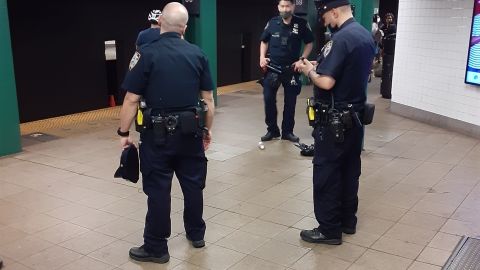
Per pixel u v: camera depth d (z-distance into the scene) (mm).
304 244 3316
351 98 3154
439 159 5238
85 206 3943
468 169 4898
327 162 3193
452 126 6543
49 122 6891
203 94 3115
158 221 2994
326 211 3258
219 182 4500
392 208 3920
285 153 5441
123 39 7969
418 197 4152
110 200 4074
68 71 7277
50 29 6918
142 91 2920
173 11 2936
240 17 10352
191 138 3012
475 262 3061
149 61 2861
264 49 5891
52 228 3541
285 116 5930
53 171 4805
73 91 7410
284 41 5668
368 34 3156
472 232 3492
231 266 3033
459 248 3242
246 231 3506
